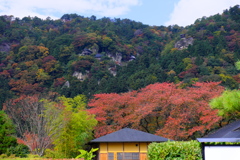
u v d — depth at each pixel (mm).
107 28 149875
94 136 28562
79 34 129875
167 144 13430
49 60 103188
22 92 78875
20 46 114875
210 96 29328
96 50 122312
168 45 130250
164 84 33844
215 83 31828
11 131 22625
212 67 81312
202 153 12078
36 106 25156
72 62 104250
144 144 22438
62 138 24094
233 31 117188
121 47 129250
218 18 134500
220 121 26469
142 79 74625
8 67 96438
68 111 24703
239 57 86250
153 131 32125
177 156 13180
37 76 90562
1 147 20812
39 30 144750
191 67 78938
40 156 22531
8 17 159000
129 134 22828
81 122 25438
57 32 142750
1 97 64875
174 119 26812
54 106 24812
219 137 12070
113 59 123500
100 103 31500
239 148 11766
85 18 169500
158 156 13352
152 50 127062
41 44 113812
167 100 29656
